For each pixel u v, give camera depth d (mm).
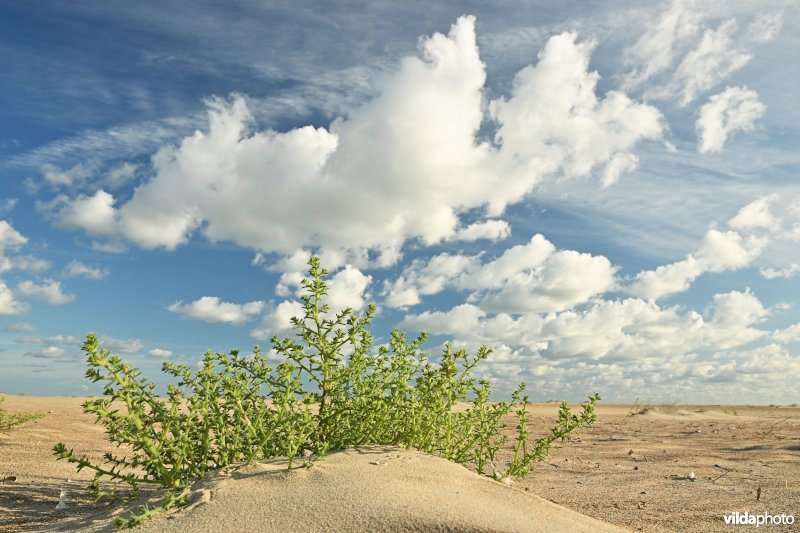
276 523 2768
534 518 2941
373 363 4176
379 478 3264
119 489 4750
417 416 4102
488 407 4734
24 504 4168
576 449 8531
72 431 8023
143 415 3613
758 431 11789
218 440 3766
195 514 2939
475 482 3400
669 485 5562
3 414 8094
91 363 3355
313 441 3953
